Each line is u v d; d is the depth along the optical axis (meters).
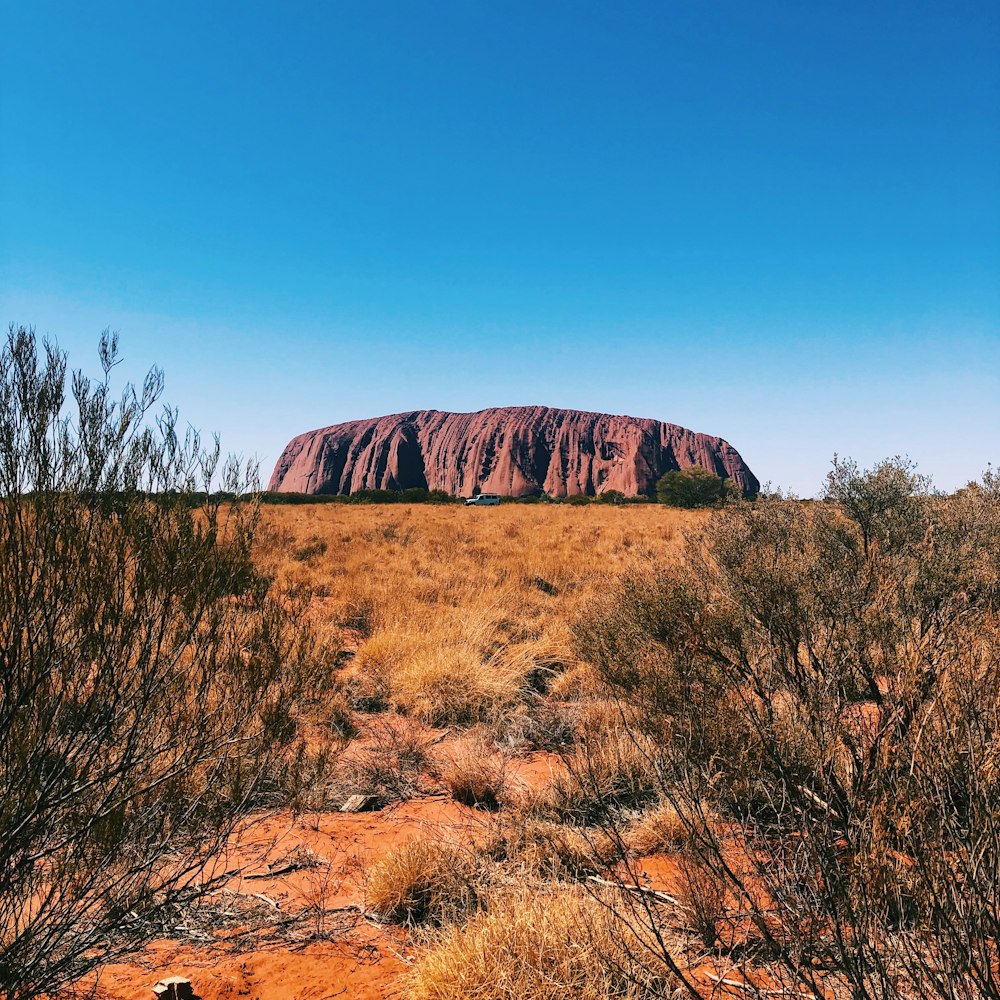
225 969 2.91
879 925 2.06
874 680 3.57
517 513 43.25
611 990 2.58
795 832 2.88
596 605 6.45
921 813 2.05
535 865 3.71
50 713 2.38
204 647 3.00
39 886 2.58
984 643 2.73
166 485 2.83
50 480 2.39
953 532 5.65
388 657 8.08
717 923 2.97
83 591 2.46
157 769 2.98
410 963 2.95
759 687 3.90
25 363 2.37
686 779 3.22
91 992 2.67
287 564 14.68
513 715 6.54
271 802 4.43
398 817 4.61
